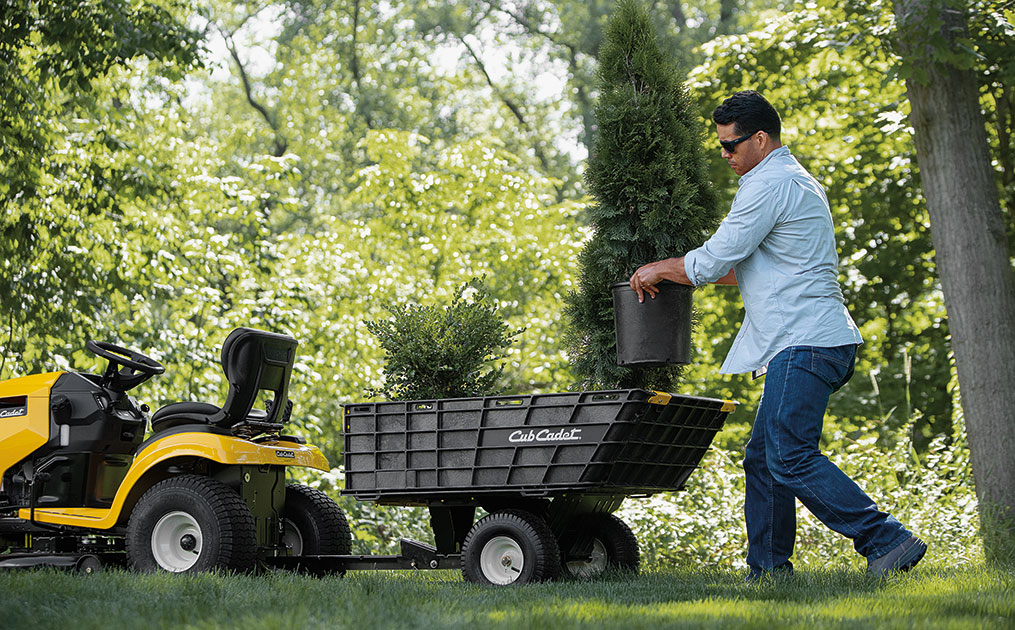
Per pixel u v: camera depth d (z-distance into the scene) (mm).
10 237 13727
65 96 15242
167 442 5441
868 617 3486
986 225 8242
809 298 4727
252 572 5270
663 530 8109
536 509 5395
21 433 5938
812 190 4805
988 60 9602
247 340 5570
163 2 13539
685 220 5824
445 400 5258
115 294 15234
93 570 5664
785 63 14594
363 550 9844
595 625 3324
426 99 31422
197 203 17094
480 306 5875
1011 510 7816
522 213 18625
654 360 5082
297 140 30781
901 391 15430
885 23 9195
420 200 19047
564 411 5039
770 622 3377
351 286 18219
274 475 5789
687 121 6062
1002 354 8102
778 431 4688
